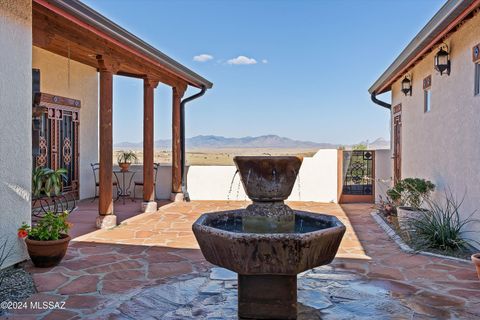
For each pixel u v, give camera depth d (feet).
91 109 32.91
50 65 27.71
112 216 22.34
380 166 33.32
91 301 11.72
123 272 14.40
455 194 18.93
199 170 35.04
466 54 17.56
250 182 10.03
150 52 22.07
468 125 17.40
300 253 8.74
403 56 22.09
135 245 18.31
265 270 8.92
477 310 11.04
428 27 17.15
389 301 11.73
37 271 14.30
